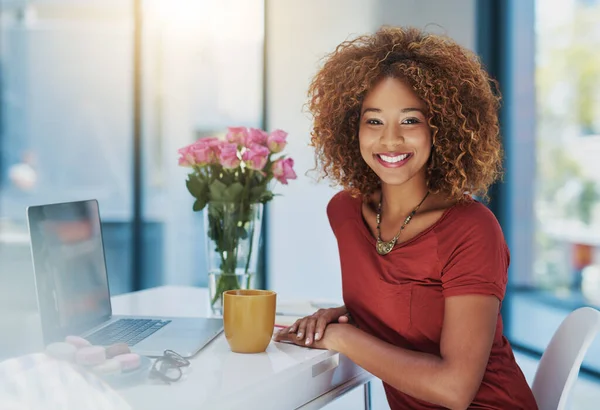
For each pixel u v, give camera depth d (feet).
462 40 12.63
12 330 9.59
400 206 4.70
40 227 4.09
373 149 4.56
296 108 13.75
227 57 14.06
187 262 14.26
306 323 4.45
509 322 12.73
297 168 13.79
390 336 4.58
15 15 14.14
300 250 13.88
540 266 11.90
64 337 4.19
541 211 11.81
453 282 4.16
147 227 14.28
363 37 4.95
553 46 11.42
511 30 12.40
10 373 3.43
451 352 4.03
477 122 4.62
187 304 5.84
